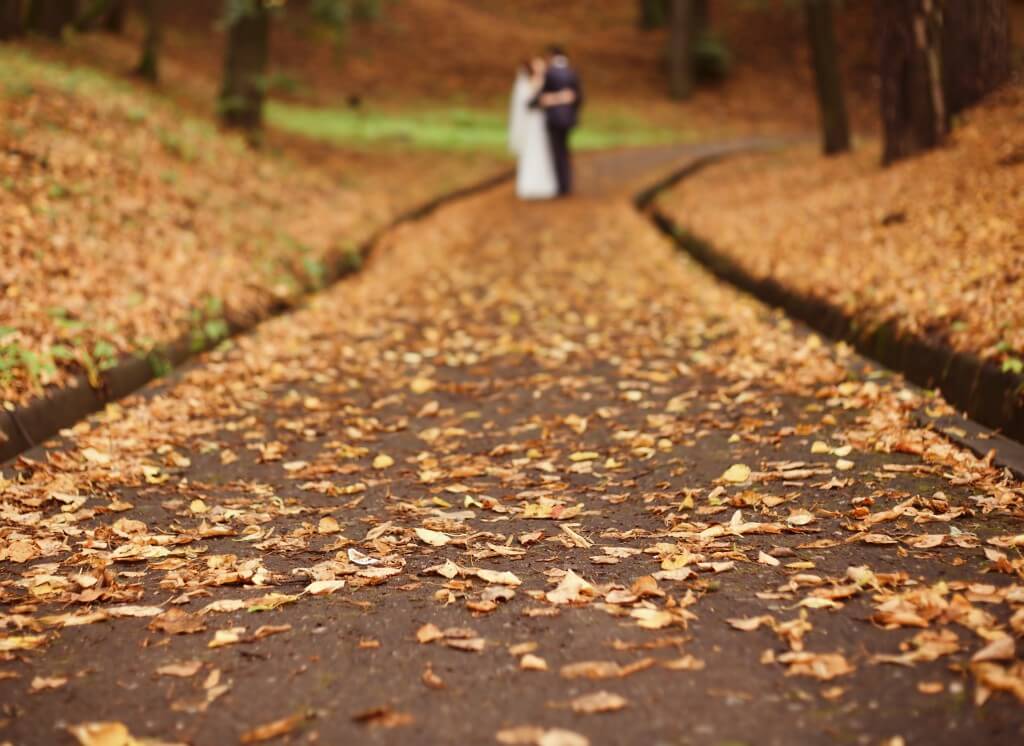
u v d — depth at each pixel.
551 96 20.91
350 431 6.94
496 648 3.67
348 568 4.48
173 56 31.30
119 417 7.07
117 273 9.45
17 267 8.50
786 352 8.38
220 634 3.83
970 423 6.07
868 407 6.69
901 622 3.67
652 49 44.91
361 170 21.52
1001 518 4.70
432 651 3.67
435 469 6.18
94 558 4.69
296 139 23.03
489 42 42.50
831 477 5.46
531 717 3.18
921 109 13.10
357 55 38.88
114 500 5.57
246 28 18.80
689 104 39.94
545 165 21.16
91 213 10.60
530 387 8.03
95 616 4.05
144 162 13.23
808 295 9.62
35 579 4.46
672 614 3.82
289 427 7.11
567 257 14.37
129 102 15.84
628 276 12.90
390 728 3.15
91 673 3.59
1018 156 10.83
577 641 3.70
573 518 5.16
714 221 15.22
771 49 45.00
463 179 22.97
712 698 3.26
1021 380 5.93
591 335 9.68
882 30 13.34
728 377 7.86
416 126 30.45
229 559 4.65
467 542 4.82
